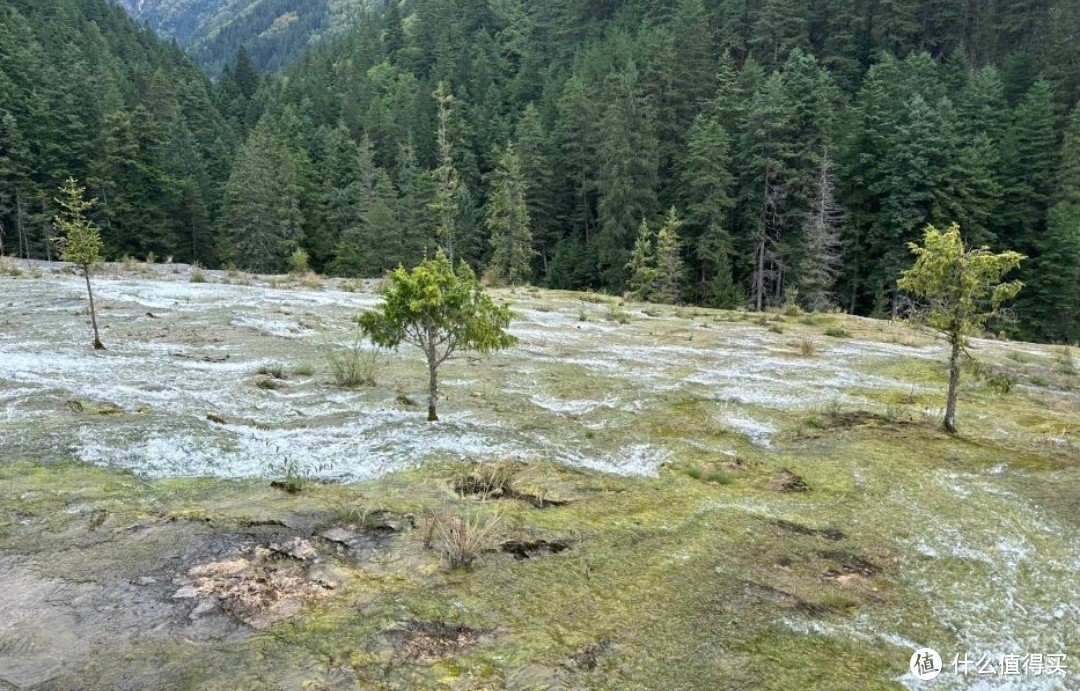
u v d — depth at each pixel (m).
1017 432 10.88
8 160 51.59
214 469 7.36
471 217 66.88
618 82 64.38
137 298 20.97
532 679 4.05
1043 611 5.48
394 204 65.12
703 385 13.52
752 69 61.09
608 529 6.36
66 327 15.48
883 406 12.29
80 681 3.79
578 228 68.31
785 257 53.16
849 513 7.24
